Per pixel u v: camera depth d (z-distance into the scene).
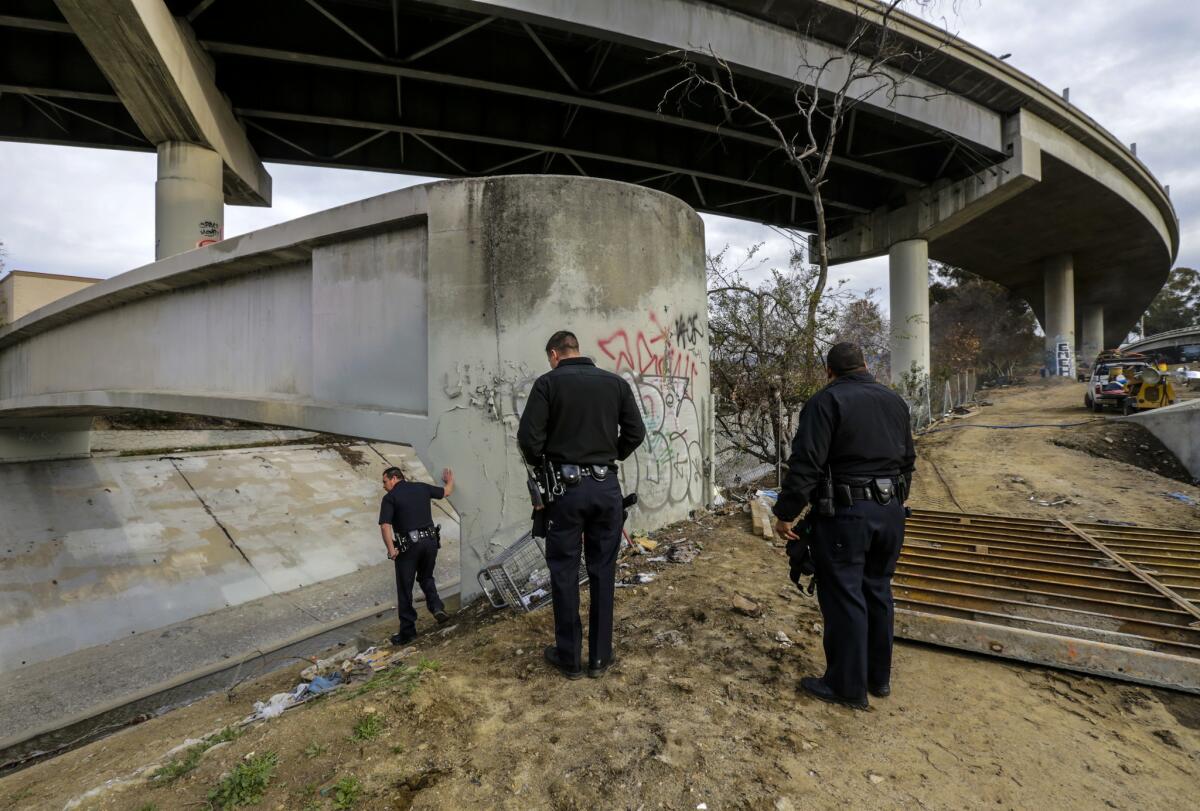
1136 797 2.33
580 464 3.19
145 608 10.57
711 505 6.97
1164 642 3.29
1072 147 19.81
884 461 2.84
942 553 4.75
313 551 13.35
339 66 15.02
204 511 13.47
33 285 18.81
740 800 2.23
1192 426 9.21
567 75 15.09
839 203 22.00
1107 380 14.78
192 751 2.93
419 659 3.90
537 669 3.34
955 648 3.54
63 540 11.30
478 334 5.40
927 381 16.53
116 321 9.57
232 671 9.07
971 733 2.73
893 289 21.97
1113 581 4.05
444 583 12.30
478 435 5.39
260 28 14.21
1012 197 20.86
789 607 4.08
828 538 2.88
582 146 19.17
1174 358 50.41
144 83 12.80
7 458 12.38
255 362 7.27
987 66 16.14
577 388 3.21
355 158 20.27
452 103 17.97
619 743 2.58
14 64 14.37
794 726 2.71
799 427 2.94
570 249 5.47
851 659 2.85
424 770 2.47
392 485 5.77
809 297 9.90
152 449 14.85
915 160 19.88
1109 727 2.83
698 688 3.05
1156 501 7.40
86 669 8.98
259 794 2.39
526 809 2.23
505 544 5.36
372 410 5.91
